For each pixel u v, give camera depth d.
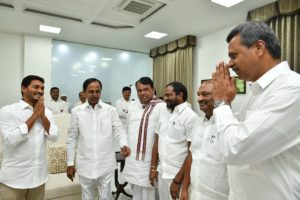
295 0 3.01
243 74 0.84
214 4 3.39
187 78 5.00
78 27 4.55
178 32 4.73
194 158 1.38
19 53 5.15
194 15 3.80
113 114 2.15
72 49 5.80
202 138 1.36
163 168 1.77
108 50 6.27
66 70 5.75
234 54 0.84
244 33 0.80
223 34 4.41
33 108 1.69
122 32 4.81
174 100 1.82
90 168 1.96
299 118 0.69
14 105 1.66
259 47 0.79
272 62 0.80
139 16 3.98
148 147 1.97
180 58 5.21
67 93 5.79
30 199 1.72
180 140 1.76
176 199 1.61
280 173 0.75
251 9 3.54
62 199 2.24
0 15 3.96
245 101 0.93
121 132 2.14
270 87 0.78
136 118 2.09
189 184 1.50
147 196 1.99
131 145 2.04
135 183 1.97
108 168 2.04
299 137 0.70
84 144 1.98
